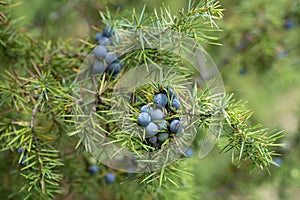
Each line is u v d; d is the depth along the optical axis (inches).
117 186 25.4
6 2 23.9
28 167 21.4
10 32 24.3
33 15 28.4
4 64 25.0
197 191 28.0
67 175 24.6
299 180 31.1
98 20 26.7
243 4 32.4
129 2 26.0
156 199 24.5
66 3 28.3
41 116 22.7
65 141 22.9
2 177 25.1
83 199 27.5
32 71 24.3
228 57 32.7
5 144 22.7
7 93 22.5
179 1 25.9
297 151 30.3
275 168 30.4
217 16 20.8
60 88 21.9
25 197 22.6
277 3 32.6
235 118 19.5
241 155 19.9
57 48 24.6
